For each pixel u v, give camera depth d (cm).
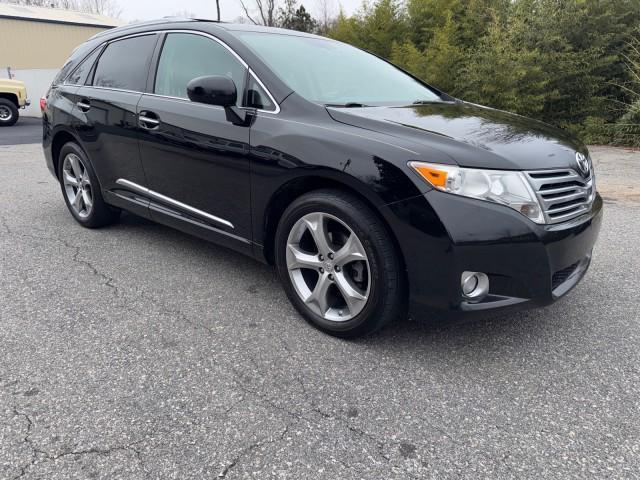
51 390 211
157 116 324
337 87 302
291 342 253
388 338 258
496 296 219
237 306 292
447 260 212
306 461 175
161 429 189
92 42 425
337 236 252
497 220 211
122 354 239
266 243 281
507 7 1046
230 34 308
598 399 212
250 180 272
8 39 2405
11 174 690
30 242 396
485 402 209
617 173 675
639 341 258
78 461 173
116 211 426
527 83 911
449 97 365
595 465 175
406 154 220
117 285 318
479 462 176
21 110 2159
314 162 240
